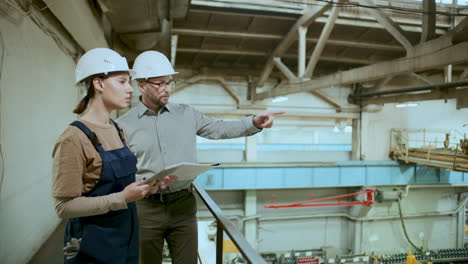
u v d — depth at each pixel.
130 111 2.30
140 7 4.63
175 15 7.11
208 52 14.66
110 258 1.42
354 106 19.19
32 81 2.85
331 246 18.08
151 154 2.22
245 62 17.47
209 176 16.28
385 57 16.44
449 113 18.78
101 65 1.42
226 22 12.05
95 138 1.37
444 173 18.41
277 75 18.38
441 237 19.56
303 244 18.56
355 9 11.51
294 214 18.59
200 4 10.16
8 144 2.27
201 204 16.80
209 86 18.19
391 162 18.16
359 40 13.88
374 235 18.52
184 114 2.34
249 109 18.31
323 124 21.75
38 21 3.03
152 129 2.23
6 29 2.25
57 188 1.24
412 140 19.31
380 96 17.61
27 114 2.71
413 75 13.82
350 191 19.06
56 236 3.42
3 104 2.18
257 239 18.03
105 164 1.38
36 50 2.98
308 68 10.27
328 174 17.31
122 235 1.49
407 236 17.89
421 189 19.30
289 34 11.98
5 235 2.21
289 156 20.48
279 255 17.02
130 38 6.55
